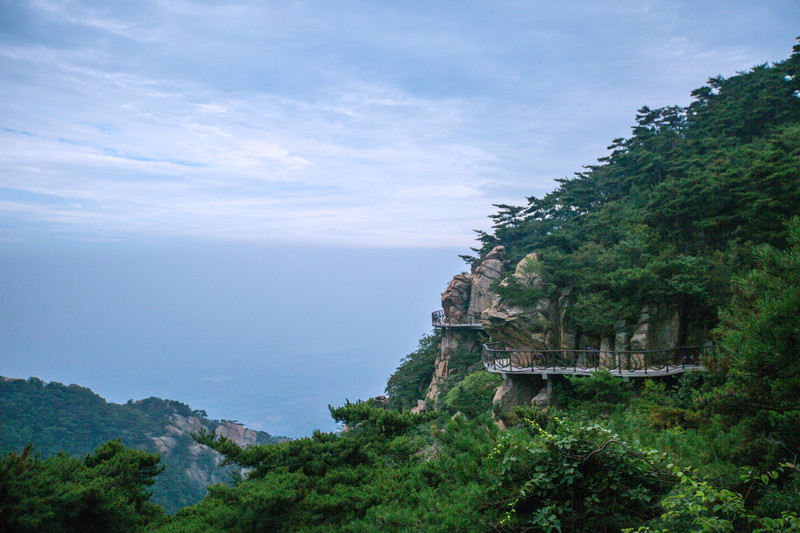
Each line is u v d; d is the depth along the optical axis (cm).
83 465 1148
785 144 2638
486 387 3325
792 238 791
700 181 2836
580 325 2812
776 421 878
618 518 730
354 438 1253
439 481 1031
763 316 746
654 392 2003
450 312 4650
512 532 757
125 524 1059
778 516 660
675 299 2588
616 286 2669
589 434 772
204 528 1062
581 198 4384
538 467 759
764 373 760
